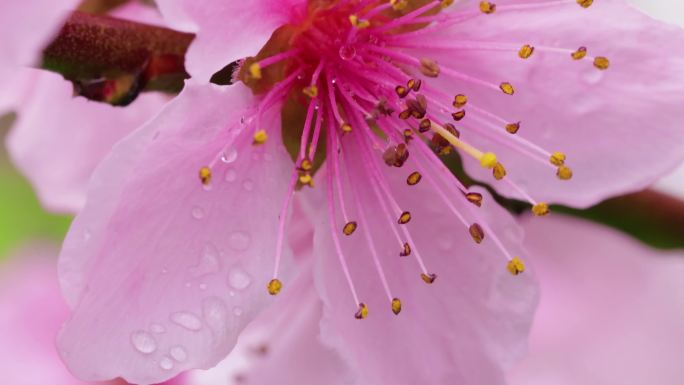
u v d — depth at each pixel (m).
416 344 0.11
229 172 0.11
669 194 0.12
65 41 0.11
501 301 0.11
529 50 0.11
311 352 0.12
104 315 0.10
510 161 0.11
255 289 0.11
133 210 0.10
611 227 0.12
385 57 0.11
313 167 0.11
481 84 0.11
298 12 0.11
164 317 0.10
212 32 0.10
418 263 0.11
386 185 0.11
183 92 0.10
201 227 0.11
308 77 0.11
